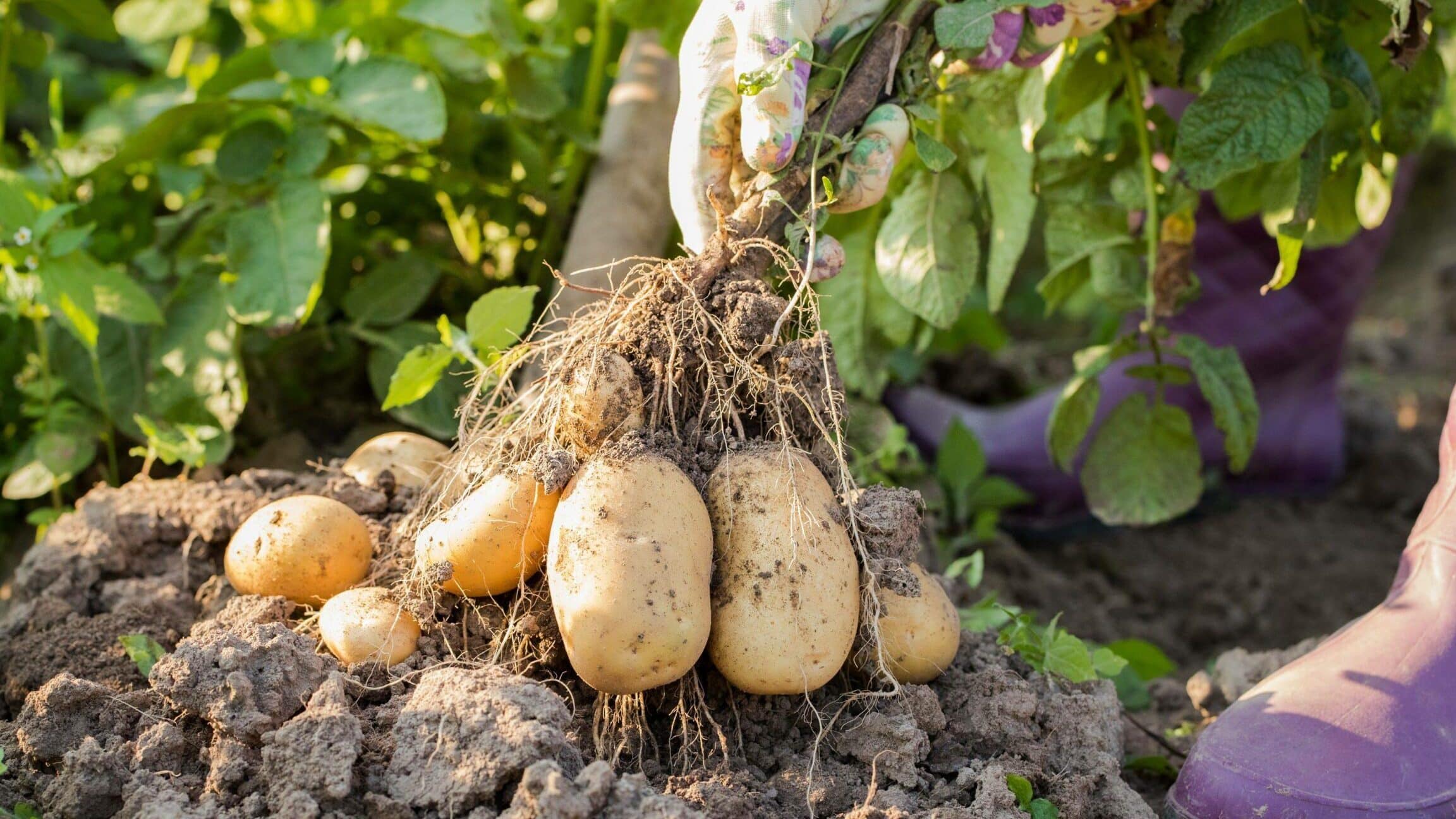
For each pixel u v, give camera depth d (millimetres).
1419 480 2959
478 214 2488
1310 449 2920
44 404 2127
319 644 1388
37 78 4250
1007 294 4066
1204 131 1613
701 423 1365
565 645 1288
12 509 2262
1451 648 1346
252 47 2166
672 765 1312
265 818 1185
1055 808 1302
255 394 2256
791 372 1320
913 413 2898
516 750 1158
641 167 2246
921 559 2111
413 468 1662
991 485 2547
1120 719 1603
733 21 1341
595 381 1272
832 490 1341
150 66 4781
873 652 1354
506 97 2463
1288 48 1636
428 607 1365
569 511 1222
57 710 1327
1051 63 1832
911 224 1922
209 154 2723
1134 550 2709
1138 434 2023
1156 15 1771
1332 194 2004
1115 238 2061
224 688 1265
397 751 1214
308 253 1970
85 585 1630
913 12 1459
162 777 1250
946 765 1357
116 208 2420
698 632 1192
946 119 1942
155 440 1842
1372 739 1291
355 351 2273
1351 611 2443
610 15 2486
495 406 1676
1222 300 2742
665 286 1336
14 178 2174
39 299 1886
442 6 2193
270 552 1434
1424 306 4719
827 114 1384
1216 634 2375
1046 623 2303
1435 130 5324
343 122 2205
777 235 1399
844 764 1329
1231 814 1303
